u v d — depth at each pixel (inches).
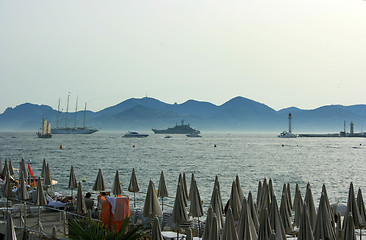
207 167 3641.7
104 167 3572.8
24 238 754.8
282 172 3257.9
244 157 5068.9
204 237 594.2
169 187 2256.4
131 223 838.5
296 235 812.0
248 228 581.6
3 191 893.8
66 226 791.1
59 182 2305.6
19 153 5472.4
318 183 2568.9
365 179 2783.0
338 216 826.8
